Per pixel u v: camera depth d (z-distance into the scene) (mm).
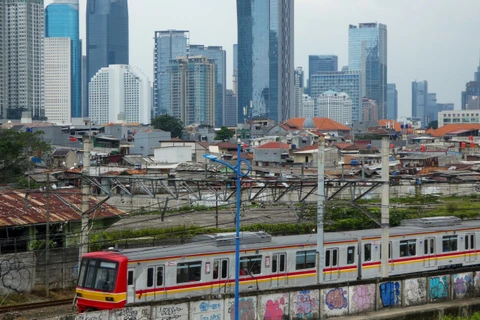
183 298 28469
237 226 26844
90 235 42875
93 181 34594
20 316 31562
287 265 34875
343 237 37281
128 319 27344
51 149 94125
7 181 70375
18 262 36500
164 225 55406
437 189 75000
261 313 30312
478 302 35688
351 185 37031
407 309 34094
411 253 39375
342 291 32562
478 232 42906
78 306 30781
